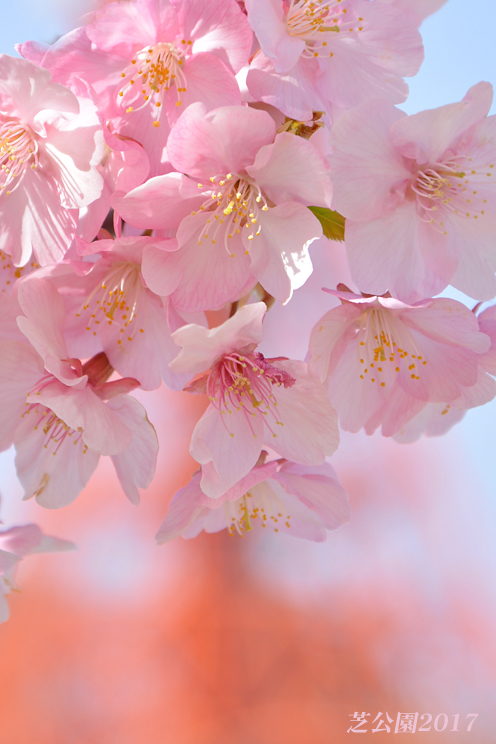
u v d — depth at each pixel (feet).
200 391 1.46
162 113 1.43
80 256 1.45
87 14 1.42
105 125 1.42
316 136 1.52
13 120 1.44
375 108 1.42
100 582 4.35
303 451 1.48
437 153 1.44
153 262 1.43
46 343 1.44
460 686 4.28
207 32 1.42
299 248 1.43
